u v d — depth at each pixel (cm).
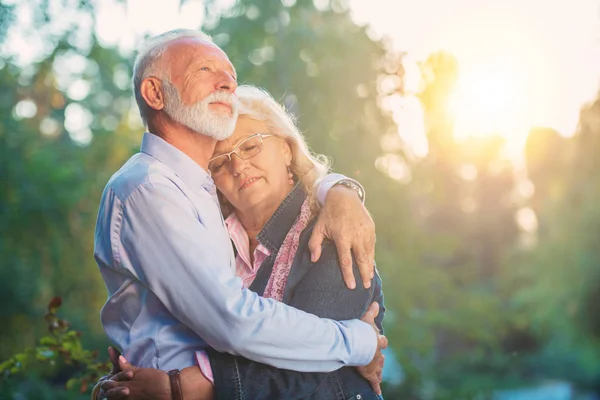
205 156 226
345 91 934
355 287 217
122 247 209
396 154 965
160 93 220
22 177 954
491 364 1209
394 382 893
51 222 970
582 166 1400
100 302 1038
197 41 223
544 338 2047
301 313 204
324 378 209
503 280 1927
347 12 991
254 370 203
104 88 1062
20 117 1005
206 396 204
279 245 229
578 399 1933
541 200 1659
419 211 1035
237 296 200
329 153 912
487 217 2353
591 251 1473
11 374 316
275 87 924
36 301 1014
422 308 959
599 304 1499
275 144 238
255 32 939
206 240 206
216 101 220
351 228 218
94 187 1013
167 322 210
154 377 203
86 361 320
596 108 1341
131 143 1029
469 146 1001
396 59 928
